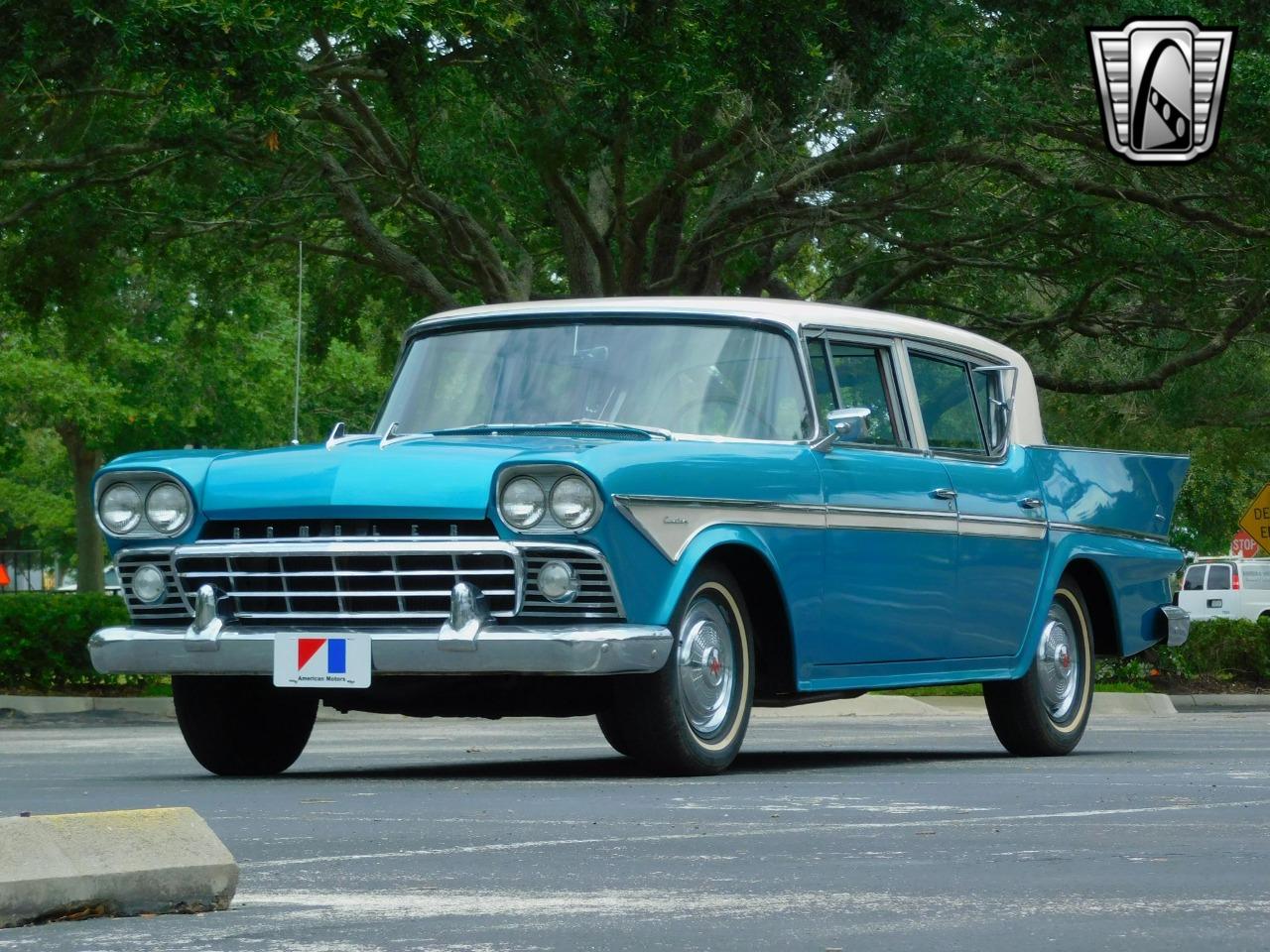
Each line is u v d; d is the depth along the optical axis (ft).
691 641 30.86
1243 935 14.76
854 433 33.45
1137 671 90.74
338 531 30.12
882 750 44.29
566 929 15.02
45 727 63.52
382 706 32.17
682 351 33.71
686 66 71.56
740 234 98.94
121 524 31.48
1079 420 120.16
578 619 29.37
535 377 34.06
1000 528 37.99
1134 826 23.11
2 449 184.75
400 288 110.73
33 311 97.91
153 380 158.20
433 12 66.59
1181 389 107.86
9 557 287.48
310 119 87.66
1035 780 30.94
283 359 160.97
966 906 16.31
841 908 16.17
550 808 25.35
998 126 79.97
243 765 33.76
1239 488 165.99
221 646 30.53
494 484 29.30
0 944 14.20
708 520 30.86
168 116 83.76
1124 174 88.33
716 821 23.59
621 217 86.53
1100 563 41.27
